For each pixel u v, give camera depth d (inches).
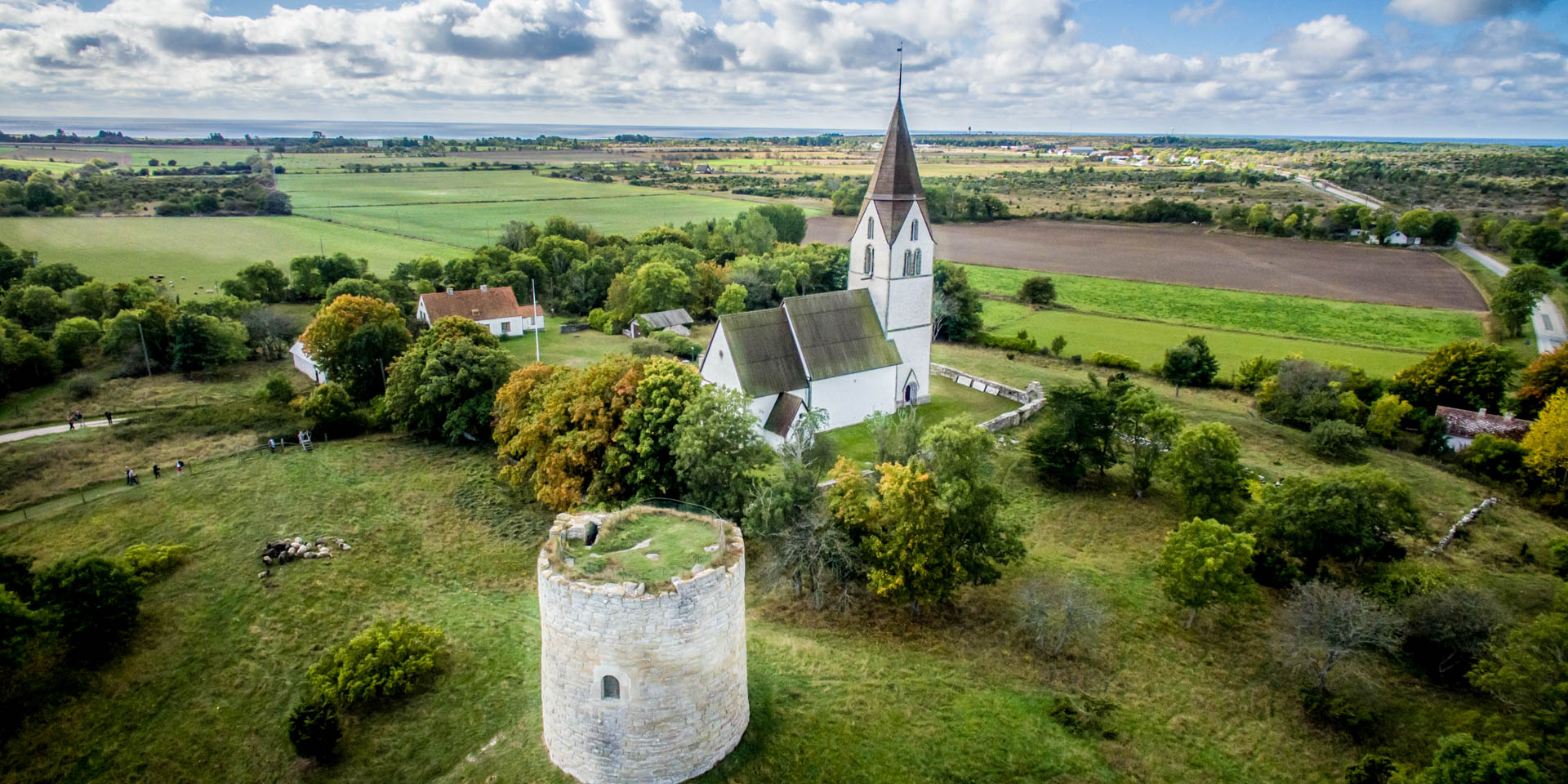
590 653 978.7
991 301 5211.6
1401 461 2524.6
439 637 1487.5
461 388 2652.6
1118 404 2300.7
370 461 2492.6
